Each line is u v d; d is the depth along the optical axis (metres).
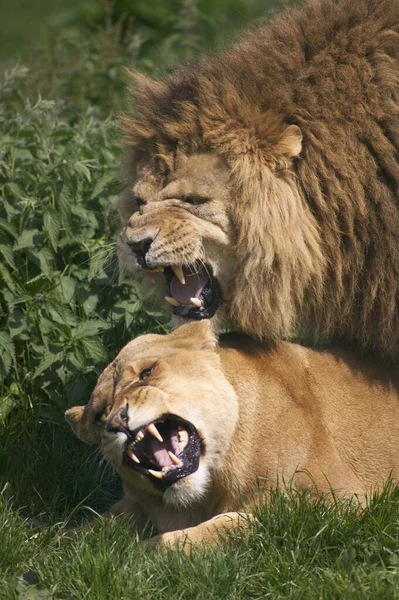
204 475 8.34
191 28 20.88
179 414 8.12
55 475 9.98
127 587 7.32
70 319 11.47
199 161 9.36
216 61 10.02
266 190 9.19
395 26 9.83
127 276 11.70
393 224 9.34
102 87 18.33
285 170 9.32
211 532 8.20
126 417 8.04
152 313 11.80
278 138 9.25
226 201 9.30
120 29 20.23
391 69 9.53
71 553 7.86
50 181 11.84
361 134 9.43
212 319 9.58
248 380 8.73
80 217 12.03
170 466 8.13
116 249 10.55
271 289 9.30
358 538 7.89
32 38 21.02
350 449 8.99
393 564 7.57
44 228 11.62
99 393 8.84
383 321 9.41
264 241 9.19
